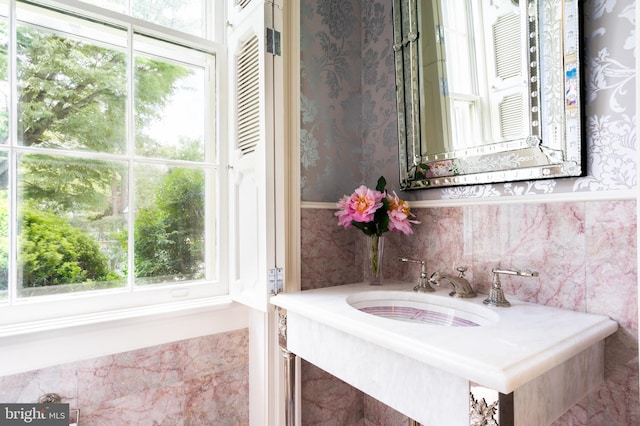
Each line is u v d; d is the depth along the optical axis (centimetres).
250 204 131
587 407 91
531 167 99
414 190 137
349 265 153
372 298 120
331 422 147
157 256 134
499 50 106
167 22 140
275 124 124
